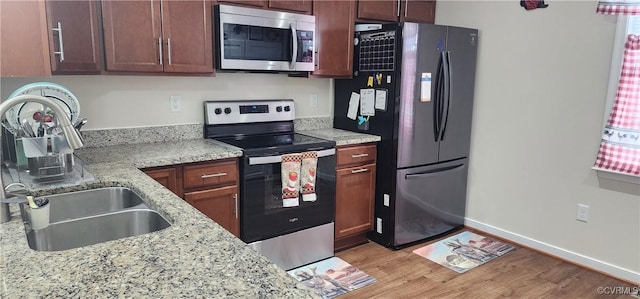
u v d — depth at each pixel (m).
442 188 3.39
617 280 2.74
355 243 3.28
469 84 3.39
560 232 3.06
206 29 2.54
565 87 2.93
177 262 0.98
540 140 3.10
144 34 2.32
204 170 2.39
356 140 3.03
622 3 2.57
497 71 3.31
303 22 2.88
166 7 2.37
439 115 3.21
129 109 2.63
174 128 2.81
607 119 2.73
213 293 0.84
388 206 3.17
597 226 2.86
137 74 2.39
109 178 1.78
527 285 2.66
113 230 1.44
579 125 2.88
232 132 2.99
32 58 1.82
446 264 2.94
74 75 2.33
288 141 2.87
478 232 3.56
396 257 3.05
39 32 1.82
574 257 2.99
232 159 2.49
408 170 3.14
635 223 2.68
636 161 2.61
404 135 3.06
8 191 1.46
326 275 2.76
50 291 0.84
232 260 1.00
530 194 3.20
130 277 0.90
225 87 2.99
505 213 3.38
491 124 3.39
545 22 2.99
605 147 2.72
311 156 2.75
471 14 3.44
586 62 2.80
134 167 2.02
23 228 1.19
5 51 1.76
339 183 3.02
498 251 3.17
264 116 3.12
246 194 2.54
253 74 3.11
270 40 2.76
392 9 3.37
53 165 1.70
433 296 2.51
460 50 3.25
